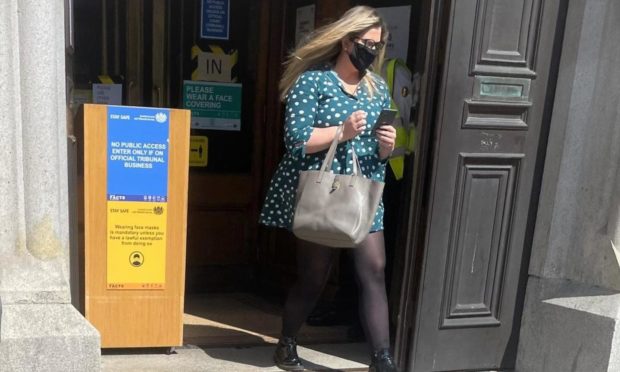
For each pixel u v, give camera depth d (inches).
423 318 143.7
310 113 122.0
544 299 147.6
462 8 134.3
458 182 140.7
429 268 141.8
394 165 149.4
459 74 136.6
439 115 136.9
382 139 121.4
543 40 141.3
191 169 185.3
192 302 183.8
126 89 177.2
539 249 148.4
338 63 126.6
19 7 109.9
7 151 112.8
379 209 128.6
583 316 139.7
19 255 116.2
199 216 187.5
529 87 142.1
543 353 147.6
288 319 139.0
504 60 139.1
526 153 144.9
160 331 143.1
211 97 183.8
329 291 171.2
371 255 128.3
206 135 185.2
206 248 189.8
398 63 149.1
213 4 180.1
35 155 114.2
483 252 146.2
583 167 143.9
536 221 148.8
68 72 130.3
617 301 138.1
